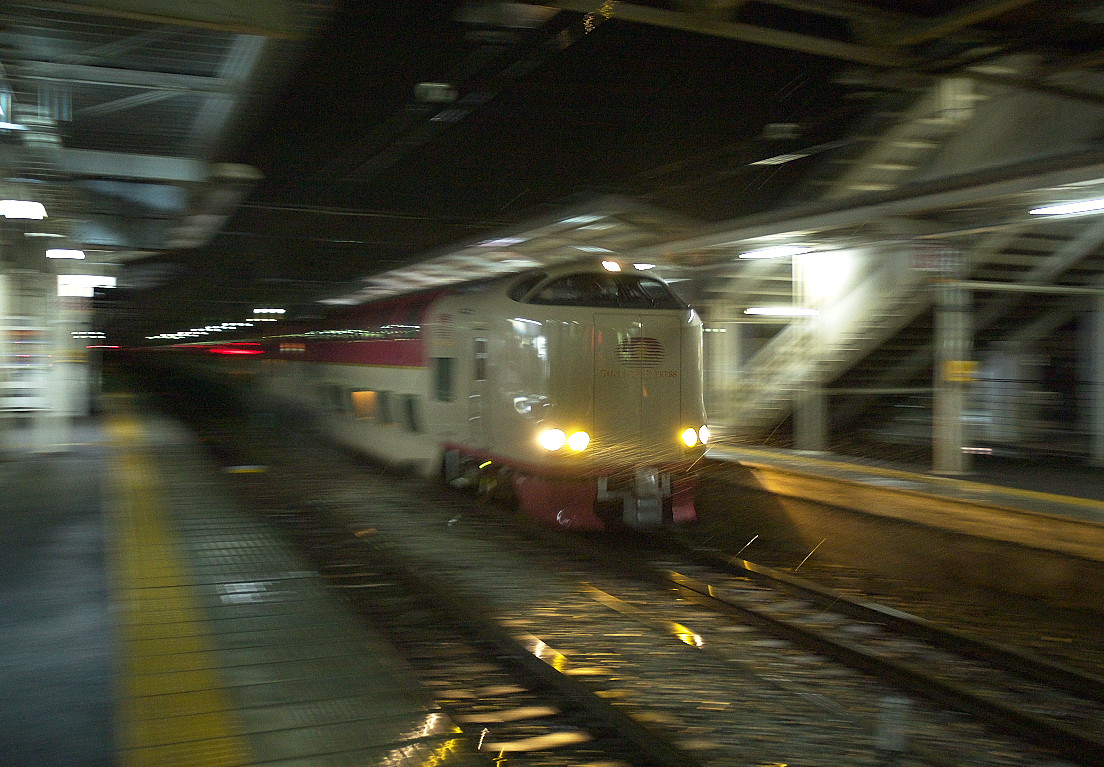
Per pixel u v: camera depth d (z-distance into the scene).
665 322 8.47
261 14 6.39
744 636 5.79
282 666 4.49
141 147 10.61
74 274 13.25
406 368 11.22
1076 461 10.29
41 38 7.43
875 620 6.12
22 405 12.85
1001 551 6.84
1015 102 9.58
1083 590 6.26
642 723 4.22
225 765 3.38
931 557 7.40
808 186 12.14
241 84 8.50
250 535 7.61
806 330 11.65
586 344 8.09
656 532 8.80
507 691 4.66
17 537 7.34
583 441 8.02
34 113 8.41
